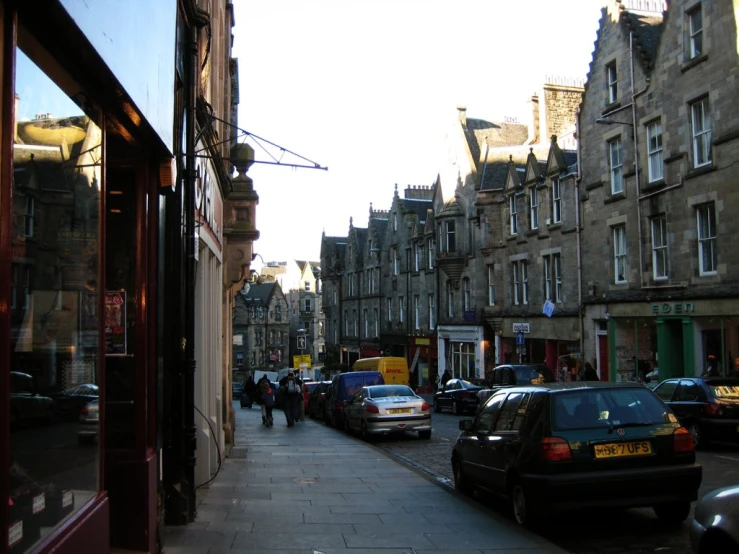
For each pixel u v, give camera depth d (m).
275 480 11.46
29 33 3.54
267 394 23.88
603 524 8.03
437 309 44.06
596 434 7.42
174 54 6.95
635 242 25.11
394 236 52.59
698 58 21.61
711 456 13.26
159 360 6.77
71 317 4.22
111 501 5.98
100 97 4.83
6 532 3.04
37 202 3.67
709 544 4.93
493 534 7.59
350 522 8.20
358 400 19.69
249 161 14.16
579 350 28.72
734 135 20.22
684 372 22.47
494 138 42.31
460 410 26.73
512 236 34.59
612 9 26.27
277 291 95.31
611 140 26.70
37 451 3.61
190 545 6.96
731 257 20.50
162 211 7.16
